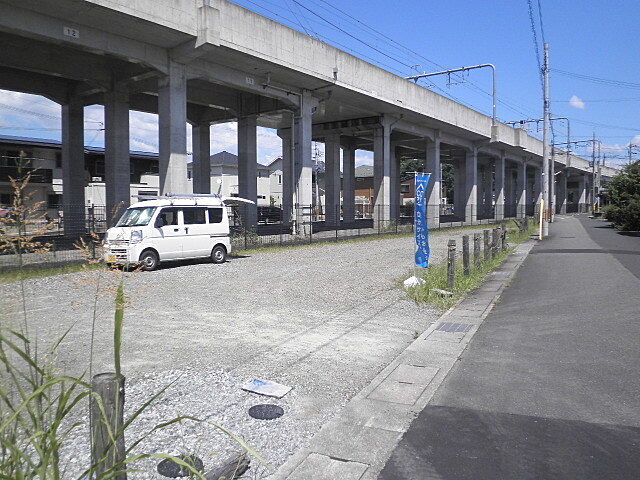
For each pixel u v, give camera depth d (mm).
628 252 18797
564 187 79750
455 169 60781
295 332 7594
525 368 5832
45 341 6695
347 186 47812
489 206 61156
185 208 15375
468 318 8586
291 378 5516
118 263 3264
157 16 17531
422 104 35031
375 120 35031
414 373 5691
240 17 20516
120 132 23703
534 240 25641
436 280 11438
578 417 4422
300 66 23844
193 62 21219
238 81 23453
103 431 2260
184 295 10609
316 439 4023
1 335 2184
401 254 19656
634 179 33062
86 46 17797
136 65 22234
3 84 24203
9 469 2055
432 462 3652
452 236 30219
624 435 4051
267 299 10250
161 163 20812
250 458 3709
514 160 60531
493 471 3516
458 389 5172
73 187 26781
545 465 3588
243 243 22125
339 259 17797
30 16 16234
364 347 6820
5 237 2559
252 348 6695
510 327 7883
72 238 18984
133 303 9633
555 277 12977
